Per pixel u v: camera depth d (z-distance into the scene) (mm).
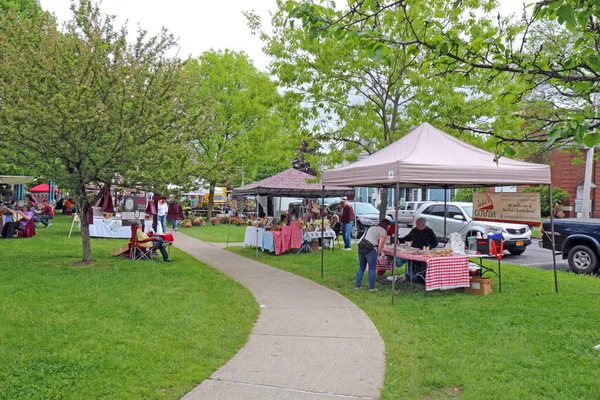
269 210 22953
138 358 5266
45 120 9672
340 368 5199
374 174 8812
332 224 18047
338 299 8664
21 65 9945
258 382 4809
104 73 10266
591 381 4785
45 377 4680
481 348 5820
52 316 6766
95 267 11383
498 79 11836
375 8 4957
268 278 10859
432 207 18812
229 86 30312
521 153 13656
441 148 9250
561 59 5379
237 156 29594
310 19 5035
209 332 6352
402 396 4520
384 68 12961
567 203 34500
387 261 10766
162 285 9398
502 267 12703
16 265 11281
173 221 24938
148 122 10422
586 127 3660
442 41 5109
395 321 7090
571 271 12273
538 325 6832
